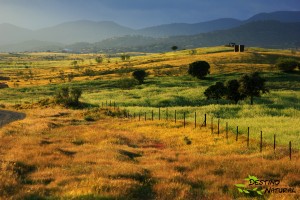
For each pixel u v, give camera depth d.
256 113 55.88
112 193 14.85
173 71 147.12
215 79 122.62
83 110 65.62
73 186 16.02
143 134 39.88
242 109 60.28
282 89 100.62
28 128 40.75
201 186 17.78
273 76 123.88
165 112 59.81
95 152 27.12
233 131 38.09
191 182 18.20
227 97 75.44
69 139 34.53
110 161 22.98
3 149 26.56
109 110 60.44
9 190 15.47
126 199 14.52
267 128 38.94
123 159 24.48
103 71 168.88
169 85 113.50
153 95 94.06
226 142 33.09
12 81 161.25
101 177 17.45
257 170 20.38
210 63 161.00
